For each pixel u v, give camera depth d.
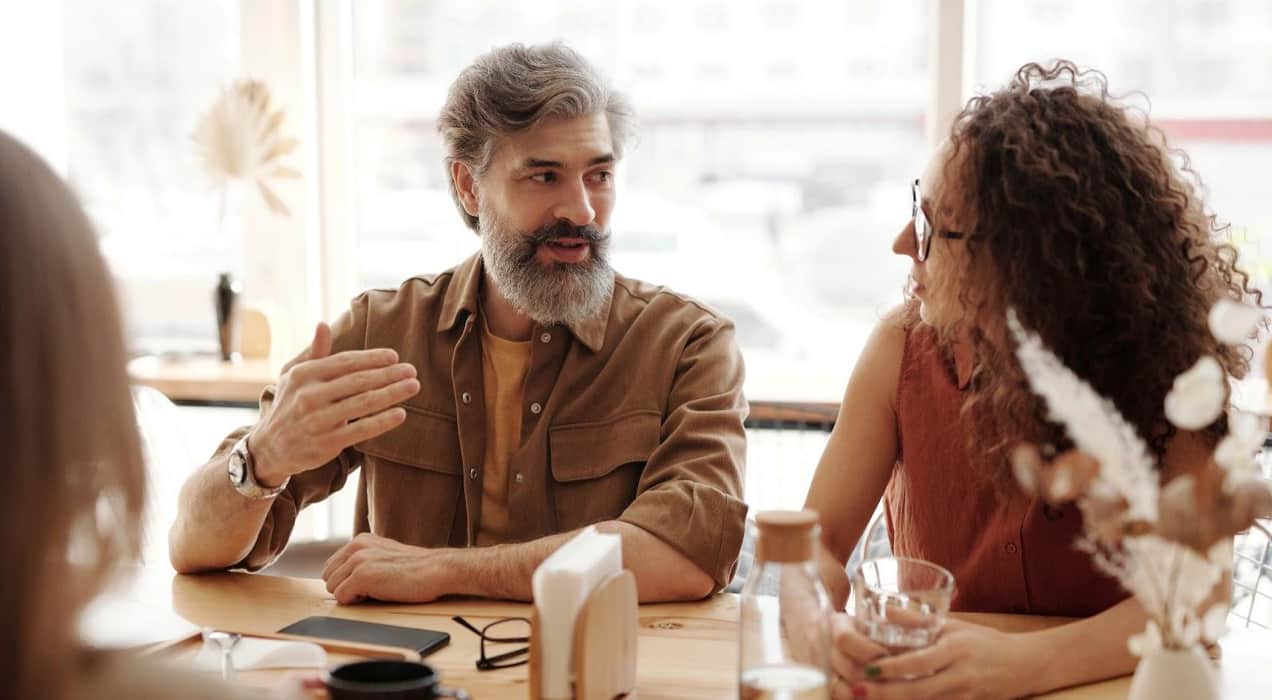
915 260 1.54
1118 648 1.30
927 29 3.05
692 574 1.58
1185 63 2.96
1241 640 1.41
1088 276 1.41
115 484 0.74
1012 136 1.44
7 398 0.68
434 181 3.32
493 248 1.86
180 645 1.37
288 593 1.61
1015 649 1.25
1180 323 1.41
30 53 3.34
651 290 1.97
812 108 3.13
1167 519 1.02
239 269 3.30
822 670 1.10
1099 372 1.41
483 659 1.33
